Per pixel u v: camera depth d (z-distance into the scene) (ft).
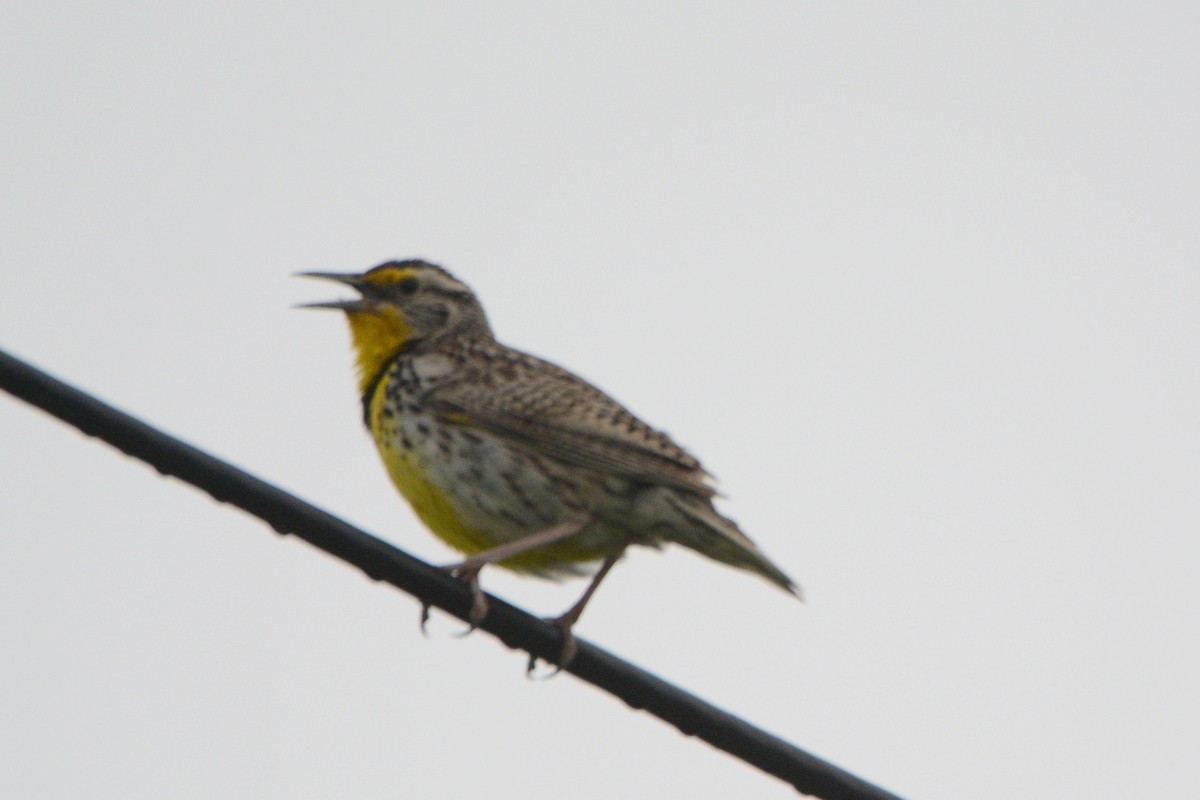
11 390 28.17
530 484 39.06
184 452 29.53
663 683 33.40
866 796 32.65
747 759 32.91
